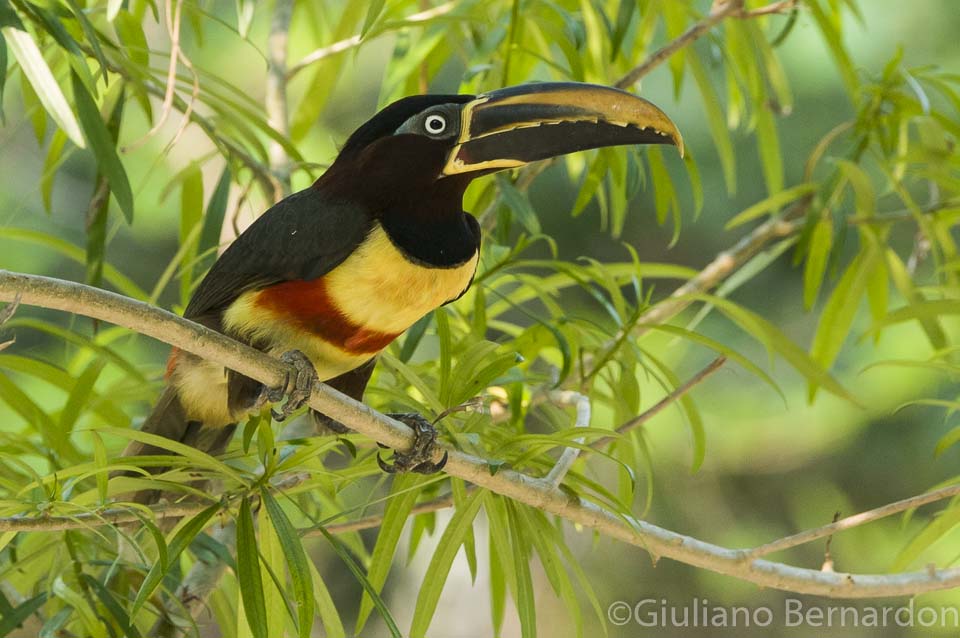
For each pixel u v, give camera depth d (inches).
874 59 654.5
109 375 518.9
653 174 397.7
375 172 283.6
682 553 293.9
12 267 658.8
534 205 695.1
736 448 688.4
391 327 291.7
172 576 319.0
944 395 646.5
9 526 256.8
